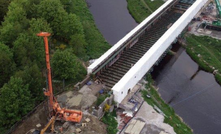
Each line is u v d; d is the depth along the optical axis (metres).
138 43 81.12
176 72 77.38
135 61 73.38
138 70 63.53
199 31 92.94
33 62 59.94
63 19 75.94
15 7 76.19
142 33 84.19
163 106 63.25
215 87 72.50
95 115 54.28
